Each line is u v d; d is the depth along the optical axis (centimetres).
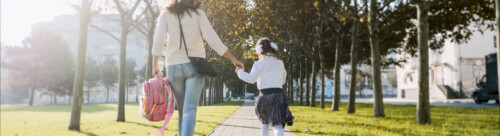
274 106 348
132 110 2223
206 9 1484
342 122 977
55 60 5266
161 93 325
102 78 5644
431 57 4375
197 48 319
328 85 7669
